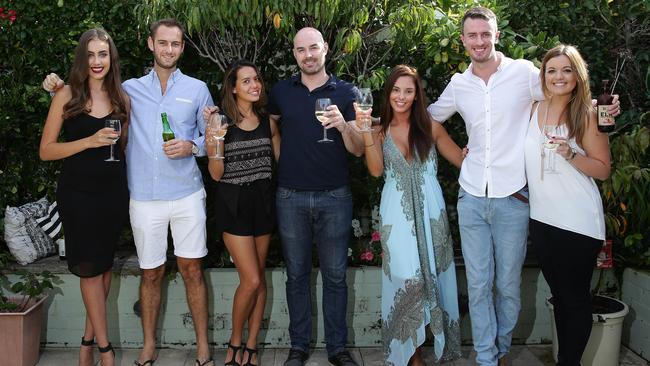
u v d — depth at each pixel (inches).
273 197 156.9
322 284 149.1
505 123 126.9
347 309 158.2
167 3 145.9
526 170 127.3
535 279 158.4
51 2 163.6
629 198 150.8
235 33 156.5
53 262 158.6
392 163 132.6
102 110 131.6
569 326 126.3
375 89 151.6
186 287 144.2
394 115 134.1
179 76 137.8
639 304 151.9
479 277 132.2
